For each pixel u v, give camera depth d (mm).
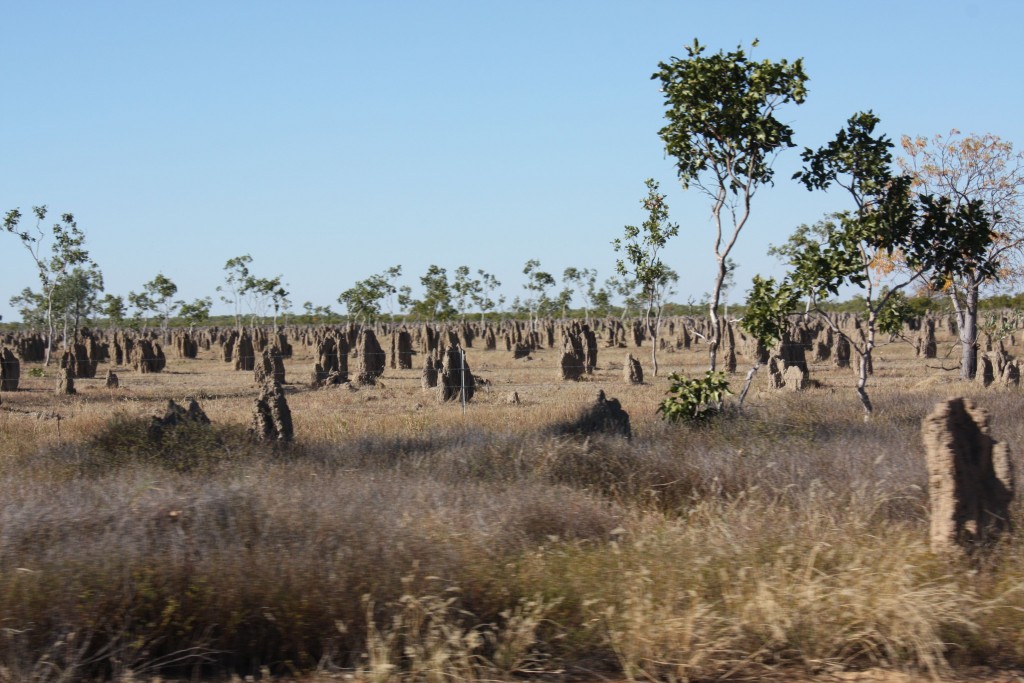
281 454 12266
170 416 14797
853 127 16000
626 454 11375
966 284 28562
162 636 5500
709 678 5285
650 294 36562
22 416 22266
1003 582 6277
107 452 12711
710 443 12344
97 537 6633
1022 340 50688
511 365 48781
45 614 5465
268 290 97438
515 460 11102
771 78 15219
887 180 16094
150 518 7184
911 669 5438
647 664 5293
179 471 11188
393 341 50750
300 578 5887
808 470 9938
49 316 61156
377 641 5324
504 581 6105
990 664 5547
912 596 5766
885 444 11469
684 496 9828
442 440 13852
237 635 5621
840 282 15992
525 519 7867
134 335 95062
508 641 5457
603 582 6238
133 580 5812
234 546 6309
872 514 7930
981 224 16125
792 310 16500
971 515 7078
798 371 28391
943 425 7141
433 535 6742
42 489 9109
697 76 15391
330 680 5238
